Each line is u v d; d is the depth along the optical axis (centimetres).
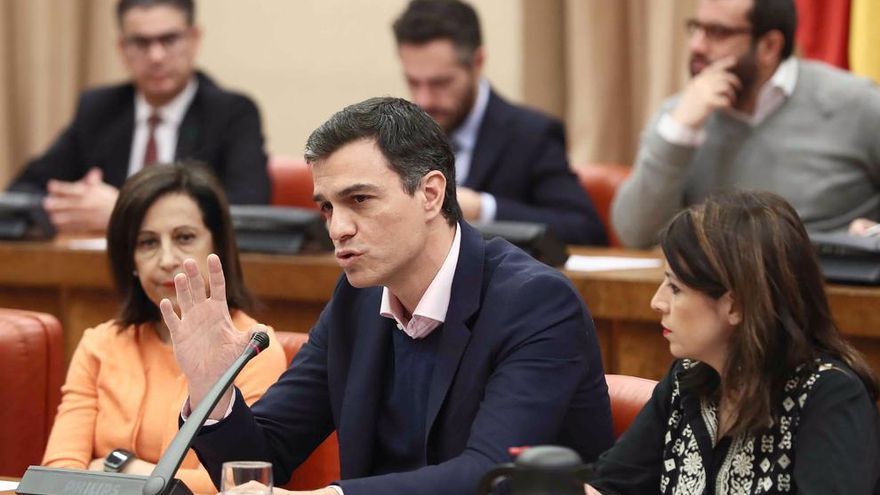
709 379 572
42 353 816
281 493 534
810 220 1091
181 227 763
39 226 1131
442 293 590
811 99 1101
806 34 1298
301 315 1004
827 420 532
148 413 760
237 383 731
